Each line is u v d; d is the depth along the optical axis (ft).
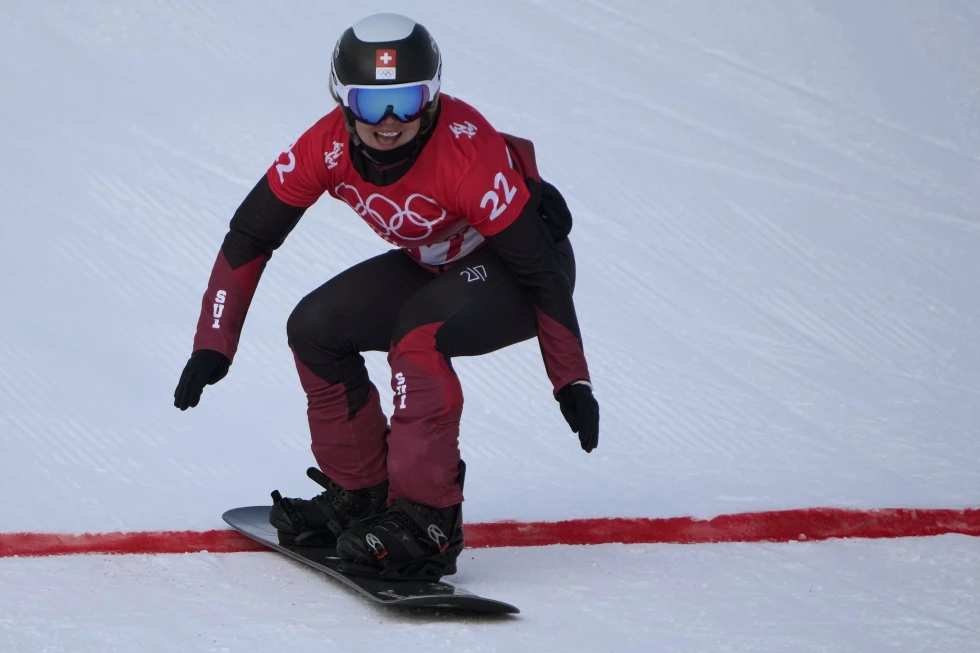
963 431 56.70
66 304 65.05
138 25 99.50
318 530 42.24
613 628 35.37
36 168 79.25
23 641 32.63
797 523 45.78
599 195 82.79
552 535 45.50
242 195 79.25
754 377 62.59
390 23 34.91
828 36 110.11
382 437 41.70
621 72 101.55
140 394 56.75
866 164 91.97
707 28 110.32
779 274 75.20
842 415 58.39
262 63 95.96
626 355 64.34
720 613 36.99
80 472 48.42
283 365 61.46
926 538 45.06
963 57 108.88
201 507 45.96
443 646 33.32
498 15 108.78
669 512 46.65
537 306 38.19
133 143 83.66
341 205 79.51
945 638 34.99
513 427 56.34
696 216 81.46
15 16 99.45
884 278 75.56
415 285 40.65
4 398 54.85
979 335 69.15
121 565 40.47
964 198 88.43
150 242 72.74
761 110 98.48
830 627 35.76
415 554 38.14
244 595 37.76
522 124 91.09
